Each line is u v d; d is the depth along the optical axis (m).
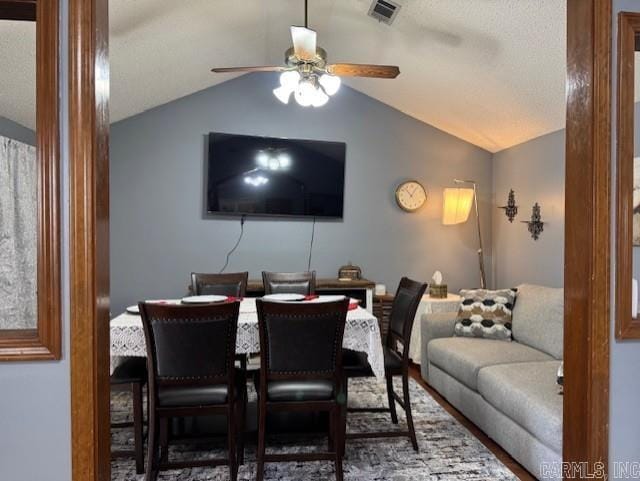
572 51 1.35
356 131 4.59
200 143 4.30
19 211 2.66
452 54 3.23
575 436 1.33
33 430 1.13
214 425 2.75
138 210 4.20
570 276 1.36
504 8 2.56
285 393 2.11
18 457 1.13
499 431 2.47
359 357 2.62
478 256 4.80
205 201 4.31
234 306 2.05
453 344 3.18
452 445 2.57
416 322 4.16
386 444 2.58
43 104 1.12
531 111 3.57
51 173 1.12
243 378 2.42
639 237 2.64
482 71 3.29
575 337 1.33
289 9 3.17
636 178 2.70
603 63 1.26
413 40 3.24
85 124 1.13
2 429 1.13
